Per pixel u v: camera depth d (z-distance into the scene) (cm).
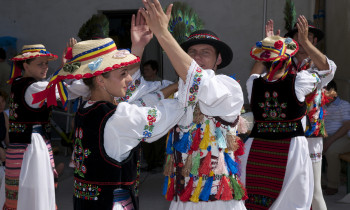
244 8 742
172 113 188
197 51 220
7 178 341
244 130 226
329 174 478
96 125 177
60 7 791
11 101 343
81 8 787
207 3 751
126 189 183
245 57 750
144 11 180
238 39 749
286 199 283
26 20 801
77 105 263
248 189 294
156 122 181
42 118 345
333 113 479
